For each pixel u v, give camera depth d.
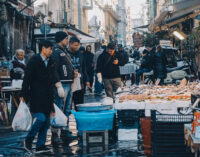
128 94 7.02
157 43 32.75
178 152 4.88
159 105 6.23
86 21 50.84
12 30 19.81
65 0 36.47
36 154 5.48
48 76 5.70
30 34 23.14
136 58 25.58
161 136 4.91
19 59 9.71
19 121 6.25
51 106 5.77
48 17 29.19
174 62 17.56
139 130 6.54
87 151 5.61
